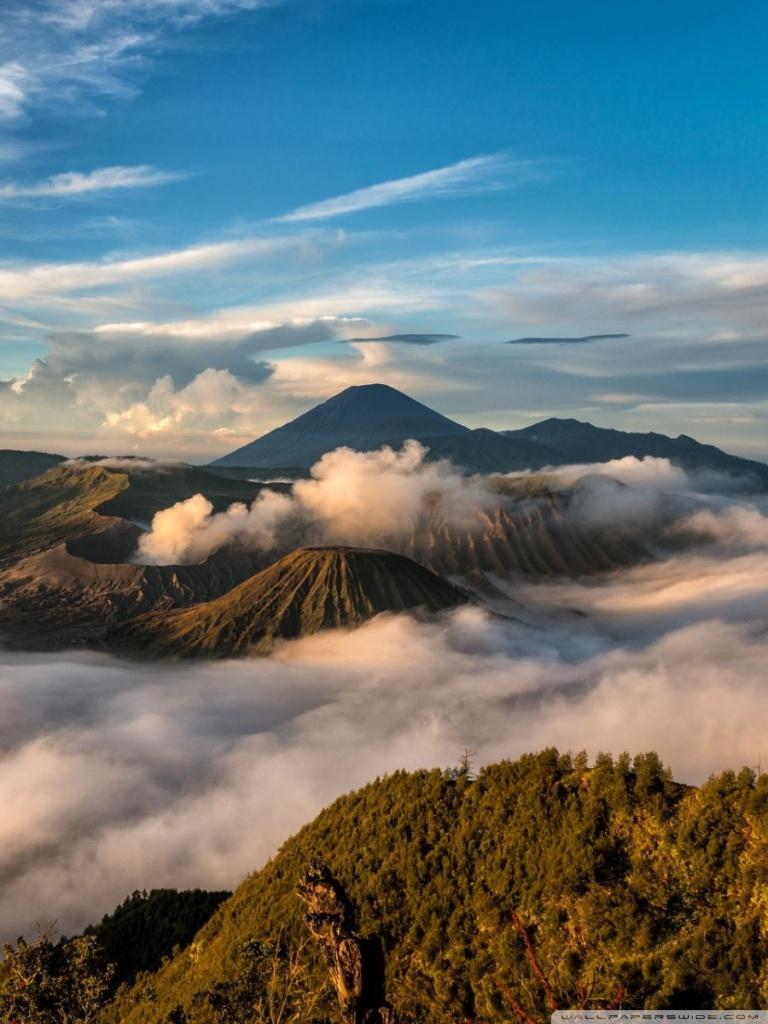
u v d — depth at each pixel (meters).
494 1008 31.56
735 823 38.44
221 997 22.23
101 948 27.08
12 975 25.75
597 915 36.34
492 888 42.28
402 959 41.12
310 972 22.14
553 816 44.69
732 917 33.59
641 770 44.19
